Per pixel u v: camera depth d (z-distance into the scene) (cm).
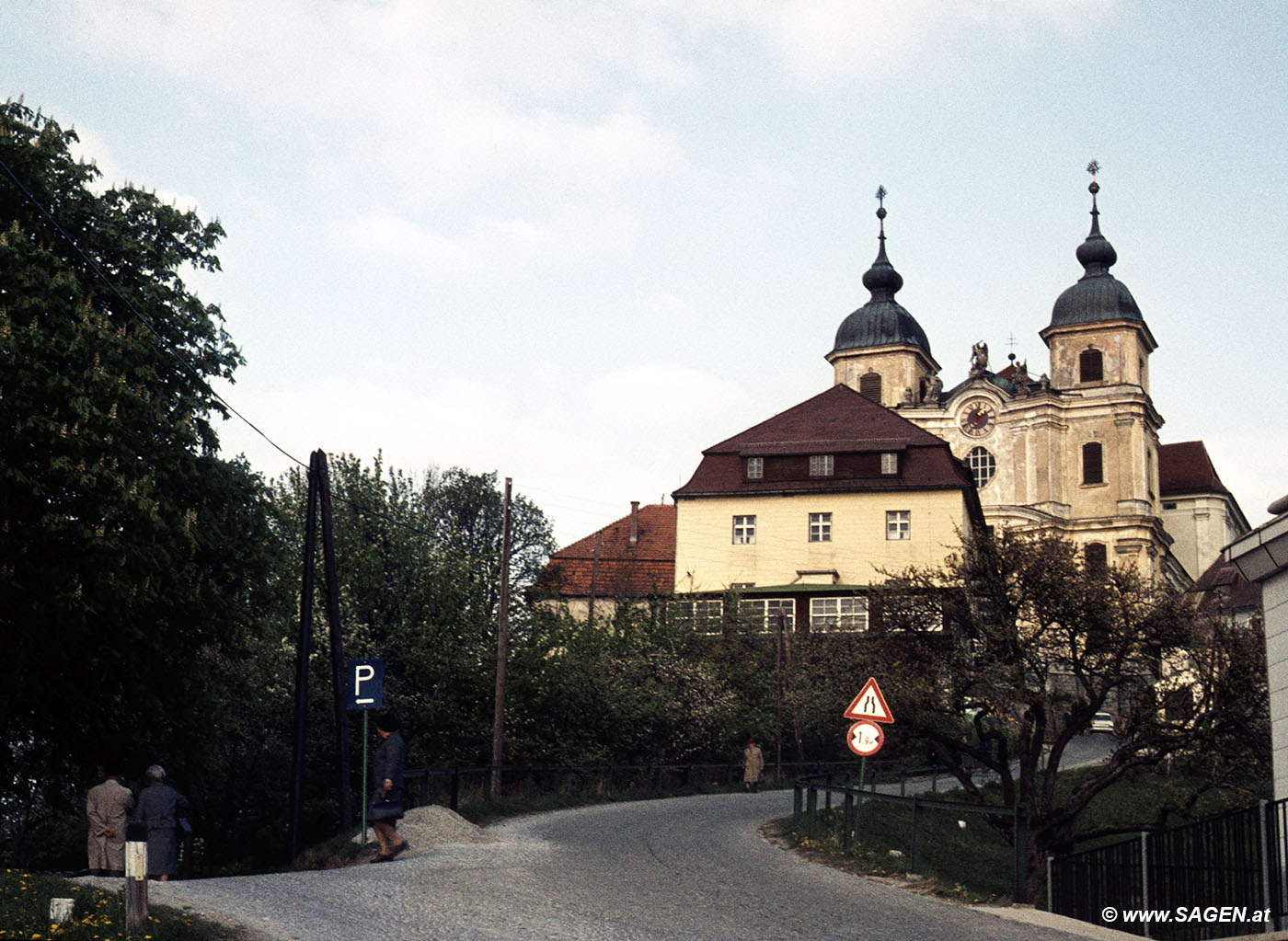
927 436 6512
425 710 3491
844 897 1507
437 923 1212
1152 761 2683
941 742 2909
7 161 2383
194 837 3416
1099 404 9350
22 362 2167
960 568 2864
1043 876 2630
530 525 7381
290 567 3241
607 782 3550
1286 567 1605
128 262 2584
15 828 3167
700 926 1249
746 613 5169
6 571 2127
